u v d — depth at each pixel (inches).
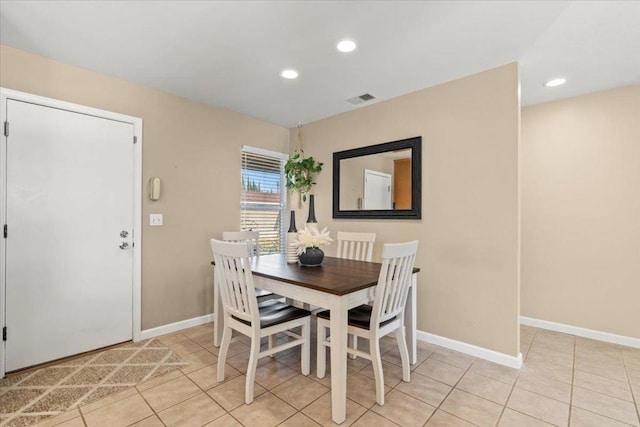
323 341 86.1
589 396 78.1
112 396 77.5
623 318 111.1
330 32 80.0
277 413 71.3
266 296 107.3
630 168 110.6
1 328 85.8
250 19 74.7
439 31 79.1
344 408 68.3
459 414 71.1
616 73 101.8
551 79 106.3
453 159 107.1
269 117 149.8
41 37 82.6
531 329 125.3
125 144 108.6
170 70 101.5
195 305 127.6
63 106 95.9
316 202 154.2
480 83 101.3
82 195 99.5
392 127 124.2
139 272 111.3
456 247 106.0
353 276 82.6
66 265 96.6
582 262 118.9
